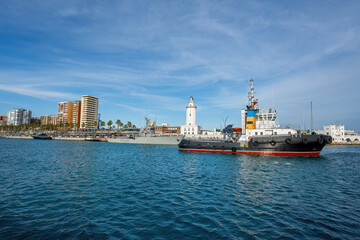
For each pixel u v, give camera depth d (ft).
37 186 56.08
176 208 40.70
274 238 29.12
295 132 138.92
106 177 69.31
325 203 44.27
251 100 159.02
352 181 65.57
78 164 97.81
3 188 53.57
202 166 95.86
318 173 78.69
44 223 33.22
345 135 454.40
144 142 331.77
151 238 28.71
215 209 40.24
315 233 30.73
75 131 584.81
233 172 80.02
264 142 134.21
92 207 40.88
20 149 184.34
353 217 36.81
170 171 82.58
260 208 40.98
